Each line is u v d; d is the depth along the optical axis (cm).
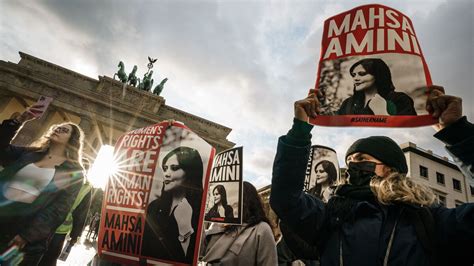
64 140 295
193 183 218
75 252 848
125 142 242
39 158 285
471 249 106
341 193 148
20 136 2923
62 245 346
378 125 136
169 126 235
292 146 142
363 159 149
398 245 115
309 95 152
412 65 141
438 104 126
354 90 146
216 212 287
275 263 234
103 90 3353
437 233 114
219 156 326
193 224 206
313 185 372
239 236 250
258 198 276
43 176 278
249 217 263
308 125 145
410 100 135
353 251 121
